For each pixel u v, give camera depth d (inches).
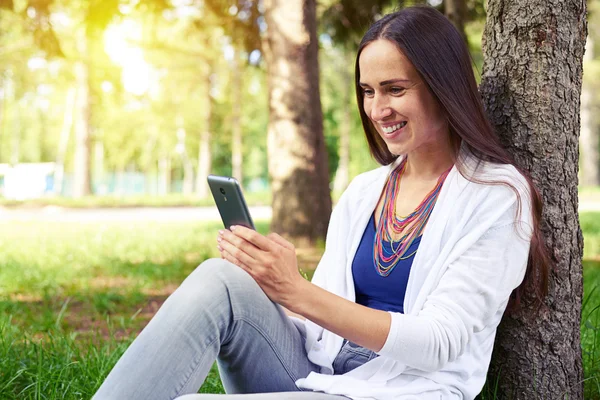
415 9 78.7
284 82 337.1
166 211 839.1
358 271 83.7
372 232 85.2
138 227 535.5
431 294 74.6
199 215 751.1
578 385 96.2
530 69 93.1
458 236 75.5
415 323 71.2
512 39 94.6
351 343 82.0
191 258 343.0
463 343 73.2
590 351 125.4
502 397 95.7
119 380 66.7
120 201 996.6
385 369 75.9
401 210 83.3
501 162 79.2
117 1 337.7
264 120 1664.6
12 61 1079.6
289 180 335.9
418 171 83.8
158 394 66.7
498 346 95.8
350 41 380.5
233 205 74.7
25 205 900.6
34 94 1429.6
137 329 187.5
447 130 81.5
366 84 79.6
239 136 1248.2
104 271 296.0
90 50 994.1
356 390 72.8
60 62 1056.2
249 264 72.7
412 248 80.0
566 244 93.3
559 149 92.5
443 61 76.9
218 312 70.0
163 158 2025.1
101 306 218.4
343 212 88.8
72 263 316.5
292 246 73.7
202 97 1408.7
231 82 1299.2
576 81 94.7
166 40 1097.4
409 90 77.7
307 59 337.7
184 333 68.1
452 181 78.6
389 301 81.0
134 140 1798.7
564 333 93.7
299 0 335.6
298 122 335.6
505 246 75.2
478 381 78.7
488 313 75.1
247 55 397.7
